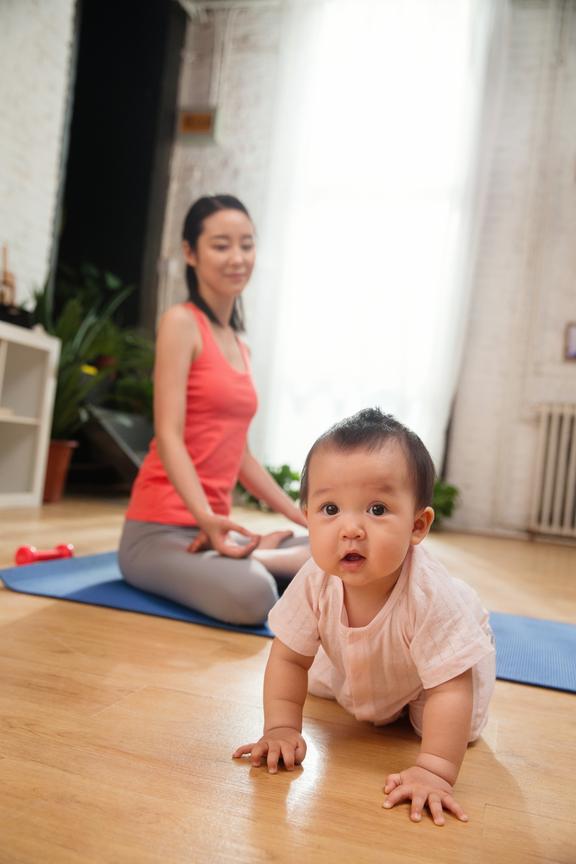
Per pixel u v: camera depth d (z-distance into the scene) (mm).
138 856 604
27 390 3629
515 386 4840
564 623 1821
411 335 4930
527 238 4875
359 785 787
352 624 886
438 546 3711
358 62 5180
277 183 5238
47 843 612
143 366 4777
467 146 4891
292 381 5113
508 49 4984
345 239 5094
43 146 4145
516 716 1088
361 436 802
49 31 4109
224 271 1751
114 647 1258
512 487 4824
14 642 1238
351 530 767
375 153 5098
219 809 701
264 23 5500
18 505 3498
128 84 5465
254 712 987
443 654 803
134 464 4094
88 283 5145
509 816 742
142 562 1665
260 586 1475
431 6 5055
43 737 845
